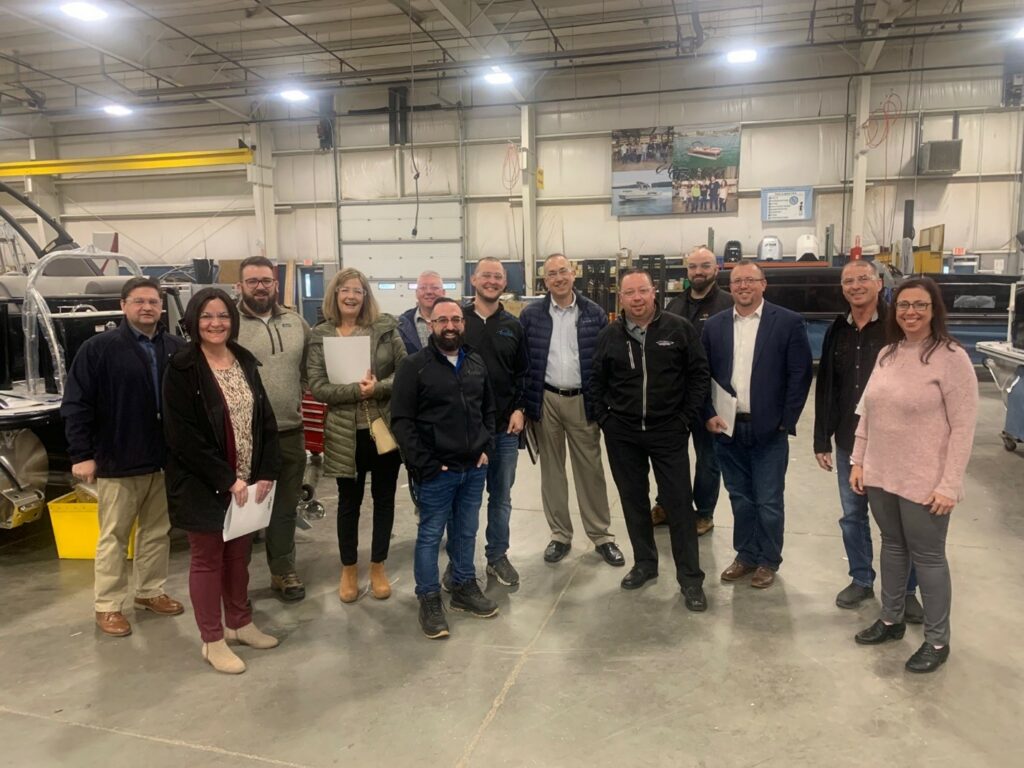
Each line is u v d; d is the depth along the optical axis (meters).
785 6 9.41
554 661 2.49
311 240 12.95
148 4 8.88
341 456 2.79
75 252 3.68
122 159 11.98
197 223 13.48
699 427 3.51
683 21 9.88
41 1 7.96
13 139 13.59
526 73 11.02
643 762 1.95
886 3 8.45
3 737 2.11
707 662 2.46
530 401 3.28
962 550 3.44
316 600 3.03
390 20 9.72
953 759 1.93
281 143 12.84
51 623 2.85
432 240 12.20
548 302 3.30
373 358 2.91
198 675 2.44
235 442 2.42
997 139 10.16
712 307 3.64
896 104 10.38
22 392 3.61
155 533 2.89
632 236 11.49
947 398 2.24
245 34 10.11
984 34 9.61
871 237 10.64
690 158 11.03
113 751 2.04
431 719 2.16
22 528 3.98
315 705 2.25
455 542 2.88
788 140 10.77
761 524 3.03
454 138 12.00
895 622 2.54
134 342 2.69
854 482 2.54
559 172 11.64
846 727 2.08
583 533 3.81
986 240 10.31
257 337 2.88
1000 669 2.38
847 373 2.76
